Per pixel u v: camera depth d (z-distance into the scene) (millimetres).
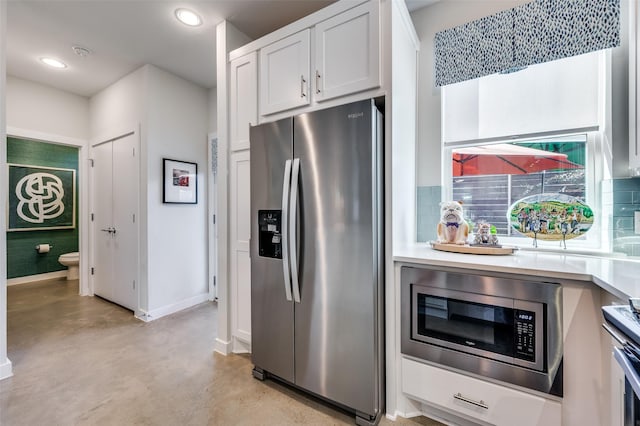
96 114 3617
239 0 2029
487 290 1272
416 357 1455
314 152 1566
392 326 1508
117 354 2193
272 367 1771
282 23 2299
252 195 1839
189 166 3312
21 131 3186
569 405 1119
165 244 3062
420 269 1438
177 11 2156
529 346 1186
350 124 1457
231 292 2229
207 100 3539
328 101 1703
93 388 1762
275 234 1740
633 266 1234
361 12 1576
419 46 2113
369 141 1410
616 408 955
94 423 1470
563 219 1601
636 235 1484
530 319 1185
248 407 1602
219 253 2266
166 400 1656
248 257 2135
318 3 2062
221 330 2248
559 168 1774
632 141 1390
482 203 2000
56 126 3455
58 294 3752
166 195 3062
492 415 1270
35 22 2283
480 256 1505
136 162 3033
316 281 1571
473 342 1309
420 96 2135
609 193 1564
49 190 4477
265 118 2008
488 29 1830
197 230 3418
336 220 1505
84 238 3723
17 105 3166
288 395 1709
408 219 1884
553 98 1755
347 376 1487
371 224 1412
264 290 1795
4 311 1895
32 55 2771
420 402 1519
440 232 1790
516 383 1211
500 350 1246
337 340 1515
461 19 1983
